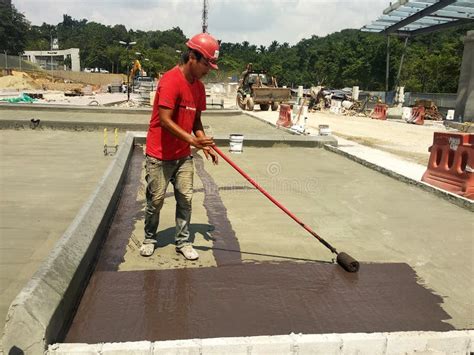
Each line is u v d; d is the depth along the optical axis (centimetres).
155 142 320
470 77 1555
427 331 243
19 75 4503
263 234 400
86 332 241
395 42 4741
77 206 479
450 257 363
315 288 300
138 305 270
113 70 8738
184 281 303
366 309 276
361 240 395
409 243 392
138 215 445
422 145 1066
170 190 541
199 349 219
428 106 2061
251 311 268
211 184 580
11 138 954
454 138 571
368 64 5066
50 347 214
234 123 1505
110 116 1533
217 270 321
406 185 611
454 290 306
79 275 281
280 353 225
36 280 238
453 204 521
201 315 261
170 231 397
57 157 755
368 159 791
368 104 2378
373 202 520
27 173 625
